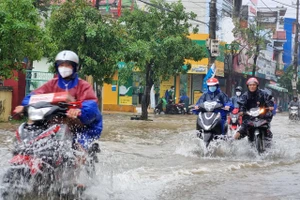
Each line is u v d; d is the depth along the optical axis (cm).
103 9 3306
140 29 2331
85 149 524
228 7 4019
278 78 5366
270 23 5550
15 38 1352
